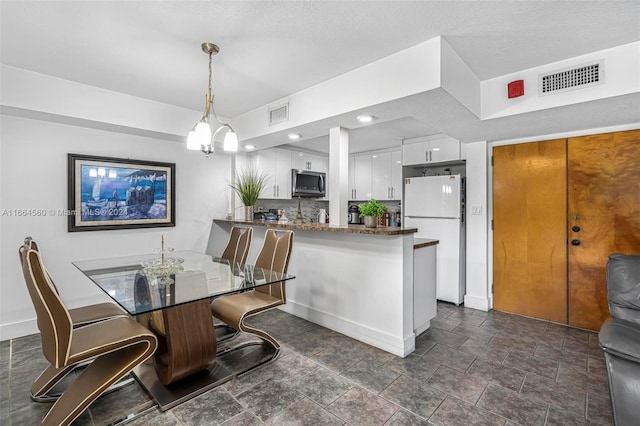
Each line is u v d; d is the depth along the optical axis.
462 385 2.13
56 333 1.54
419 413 1.85
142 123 3.29
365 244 2.82
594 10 1.76
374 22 1.91
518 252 3.55
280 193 5.09
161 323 2.19
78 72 2.67
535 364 2.42
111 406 1.91
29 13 1.84
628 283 2.13
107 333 1.82
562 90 2.35
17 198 2.93
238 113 3.82
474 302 3.78
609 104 2.32
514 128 3.09
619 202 2.96
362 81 2.51
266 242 2.97
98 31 2.04
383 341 2.66
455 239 3.94
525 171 3.50
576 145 3.18
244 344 2.74
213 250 4.38
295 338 2.89
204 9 1.80
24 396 2.00
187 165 4.12
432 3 1.73
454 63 2.25
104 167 3.39
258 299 2.62
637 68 2.06
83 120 2.99
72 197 3.19
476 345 2.75
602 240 3.04
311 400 1.97
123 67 2.57
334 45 2.19
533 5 1.73
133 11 1.83
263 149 4.83
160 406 1.87
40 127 3.02
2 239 2.86
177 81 2.85
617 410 1.64
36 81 2.68
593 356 2.55
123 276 2.39
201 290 2.03
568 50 2.21
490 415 1.83
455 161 4.31
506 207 3.64
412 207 4.34
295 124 3.11
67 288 3.22
